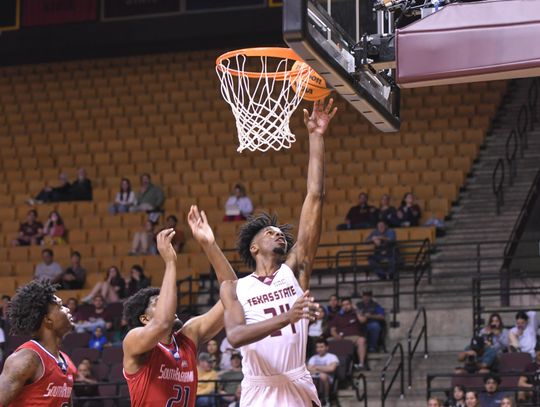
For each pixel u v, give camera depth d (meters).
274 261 5.43
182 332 6.18
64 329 6.02
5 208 21.00
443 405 12.85
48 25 26.97
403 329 15.55
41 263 18.77
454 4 5.77
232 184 20.38
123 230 19.69
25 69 26.75
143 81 25.27
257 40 26.05
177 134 22.86
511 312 14.98
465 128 20.95
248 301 5.27
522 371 13.02
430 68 5.71
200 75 25.03
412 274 17.00
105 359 15.09
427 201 18.44
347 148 20.91
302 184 20.00
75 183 21.22
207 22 26.05
